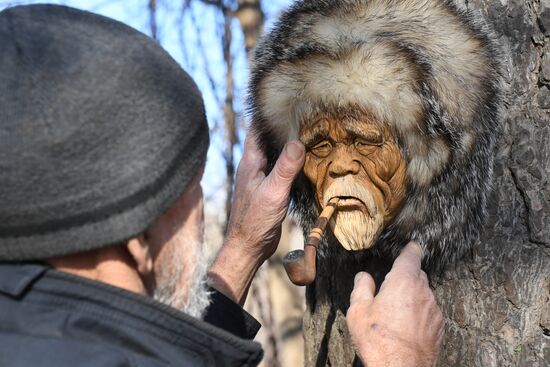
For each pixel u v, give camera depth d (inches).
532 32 78.0
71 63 47.3
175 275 53.1
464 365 78.7
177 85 50.7
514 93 78.4
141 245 49.8
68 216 46.8
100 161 47.0
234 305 73.9
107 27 50.3
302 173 77.4
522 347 75.9
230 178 179.8
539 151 76.4
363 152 71.9
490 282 77.7
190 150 50.7
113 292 48.3
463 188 75.5
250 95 81.1
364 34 72.9
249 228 78.4
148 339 48.5
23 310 47.8
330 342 89.4
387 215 73.7
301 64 73.6
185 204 53.3
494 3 80.4
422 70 71.6
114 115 47.4
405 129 71.9
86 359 45.5
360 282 71.1
